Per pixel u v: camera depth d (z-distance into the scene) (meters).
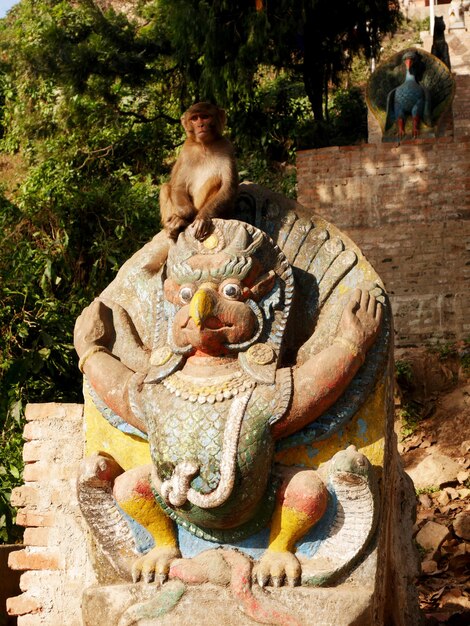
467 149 13.12
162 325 4.90
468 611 6.14
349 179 13.34
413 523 5.48
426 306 12.40
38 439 5.83
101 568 4.72
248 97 16.77
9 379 9.24
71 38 16.50
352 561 4.39
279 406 4.43
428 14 26.36
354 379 4.67
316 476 4.45
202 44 15.50
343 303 4.88
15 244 10.01
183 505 4.40
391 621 4.94
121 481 4.63
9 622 6.09
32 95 17.44
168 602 4.35
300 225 5.17
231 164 5.46
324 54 16.98
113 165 16.98
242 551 4.51
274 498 4.45
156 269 5.23
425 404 11.16
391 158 13.29
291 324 4.91
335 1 16.19
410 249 12.70
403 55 15.03
